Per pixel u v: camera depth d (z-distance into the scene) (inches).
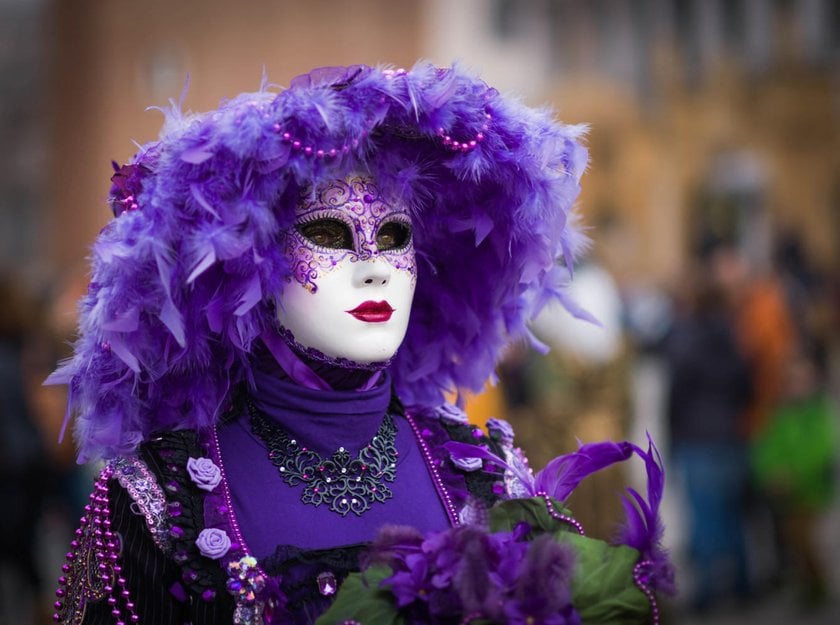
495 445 221.0
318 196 200.8
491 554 186.2
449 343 229.8
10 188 2240.4
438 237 224.8
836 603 673.6
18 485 506.0
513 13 1831.9
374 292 202.4
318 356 203.3
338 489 202.8
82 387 200.8
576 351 519.8
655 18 1998.0
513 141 210.1
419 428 218.7
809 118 2022.6
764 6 2026.3
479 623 179.0
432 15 1605.6
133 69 1738.4
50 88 2063.2
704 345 662.5
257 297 196.7
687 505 672.4
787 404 666.8
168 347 199.9
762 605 674.2
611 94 1964.8
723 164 2020.2
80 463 203.8
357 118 193.8
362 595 184.9
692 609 660.7
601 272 567.2
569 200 212.8
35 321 540.1
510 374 530.0
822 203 2026.3
